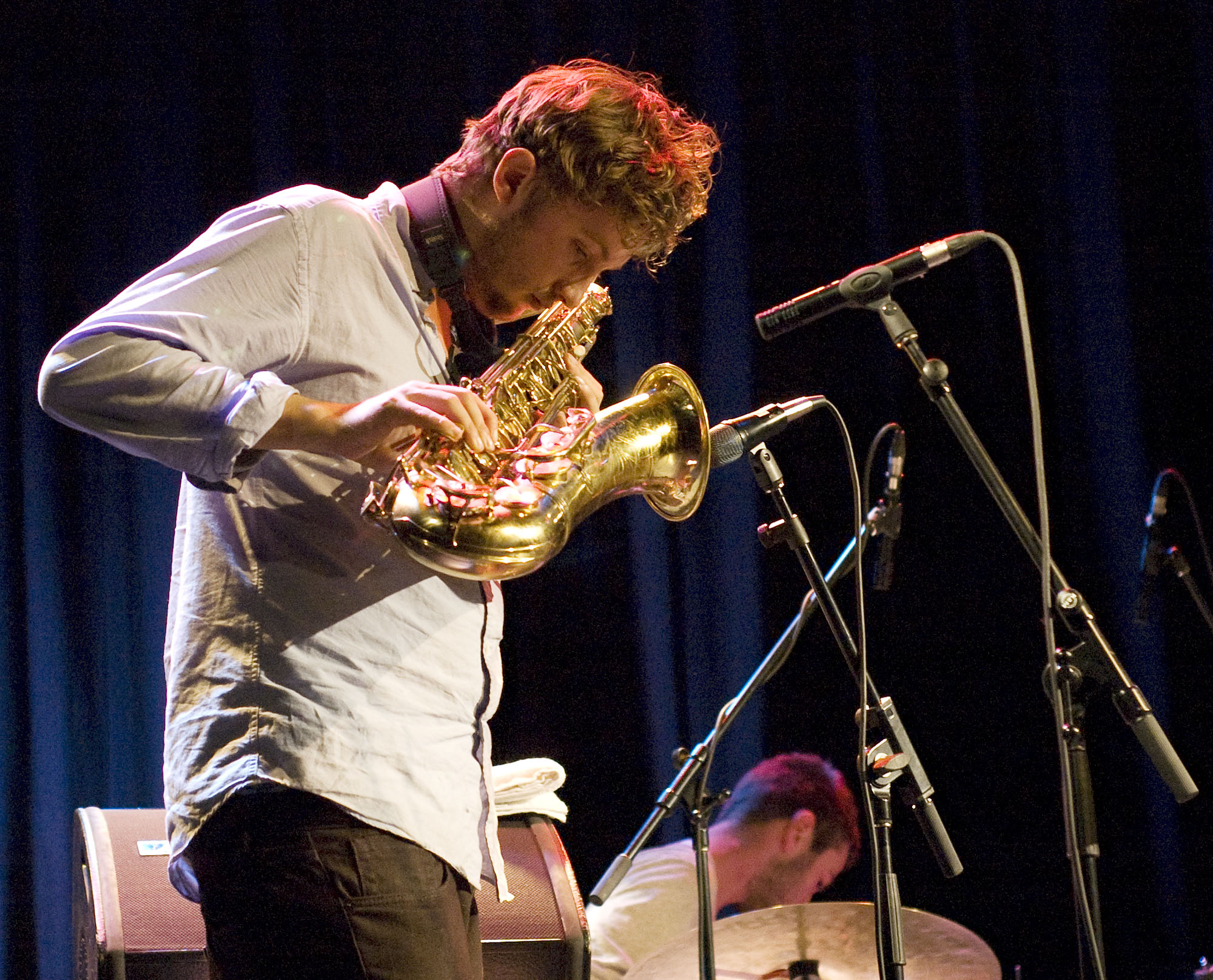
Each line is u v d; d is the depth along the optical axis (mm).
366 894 1788
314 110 4957
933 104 5320
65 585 4719
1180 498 5219
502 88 5062
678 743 5082
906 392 5258
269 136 4910
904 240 5277
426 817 1853
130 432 1763
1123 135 5344
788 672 5199
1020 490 5234
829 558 5215
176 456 1759
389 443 1852
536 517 1879
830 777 4070
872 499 5238
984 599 5215
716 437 2445
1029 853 5137
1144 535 5203
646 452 2326
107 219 4848
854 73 5309
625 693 5098
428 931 1829
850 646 2453
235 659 1847
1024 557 5242
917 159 5285
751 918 3119
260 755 1793
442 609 1939
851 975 3266
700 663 5145
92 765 4676
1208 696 5137
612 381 5156
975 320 5270
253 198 4914
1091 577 5238
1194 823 5094
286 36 4969
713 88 5234
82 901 2662
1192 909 5055
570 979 2531
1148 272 5305
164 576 4801
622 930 3850
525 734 5039
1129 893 5113
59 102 4848
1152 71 5344
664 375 2471
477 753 2000
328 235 1932
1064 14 5359
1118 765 5160
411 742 1863
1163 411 5262
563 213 2059
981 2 5352
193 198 4883
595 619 5133
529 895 2598
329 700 1821
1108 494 5242
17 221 4785
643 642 5105
